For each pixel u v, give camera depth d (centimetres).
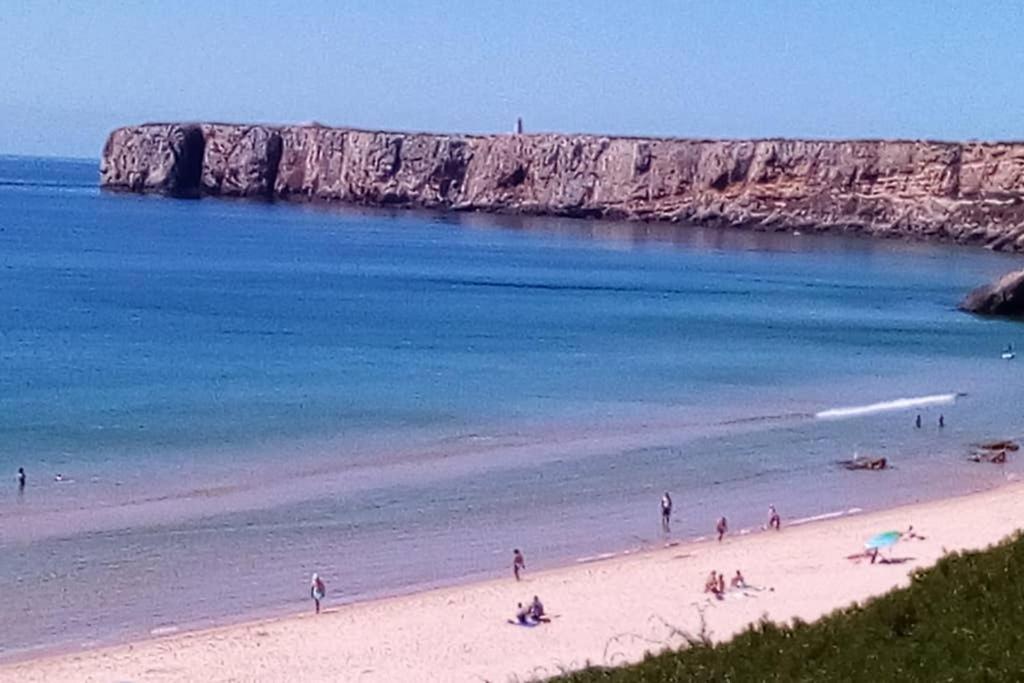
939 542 3756
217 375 7162
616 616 3075
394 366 7794
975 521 4044
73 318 9931
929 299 13662
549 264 17825
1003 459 5266
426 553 3669
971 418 6297
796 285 15350
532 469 4812
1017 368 8375
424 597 3241
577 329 10325
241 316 10606
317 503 4203
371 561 3575
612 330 10300
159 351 8175
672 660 1848
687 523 4094
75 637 2897
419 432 5506
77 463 4716
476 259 18300
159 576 3375
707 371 7862
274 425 5603
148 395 6353
